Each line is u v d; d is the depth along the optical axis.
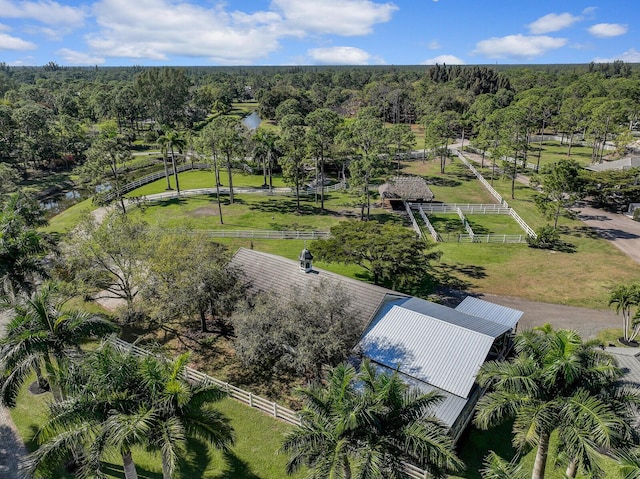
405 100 143.25
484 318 28.19
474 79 160.00
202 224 55.12
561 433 14.32
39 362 19.00
